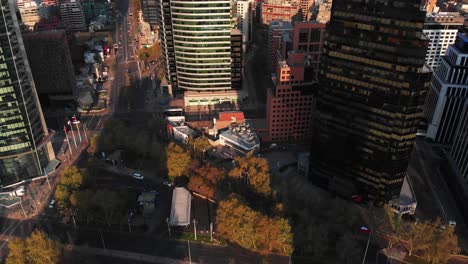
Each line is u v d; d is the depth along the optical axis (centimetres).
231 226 19562
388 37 18762
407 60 18525
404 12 17800
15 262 17550
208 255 19662
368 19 19162
